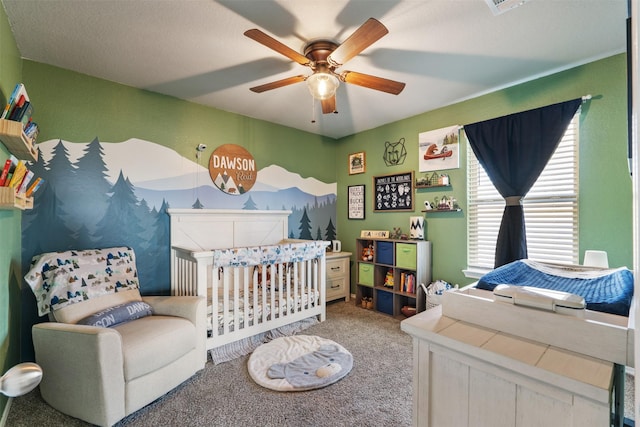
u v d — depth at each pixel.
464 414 0.92
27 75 2.27
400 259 3.42
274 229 3.76
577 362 0.77
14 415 1.71
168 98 2.98
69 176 2.44
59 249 2.39
